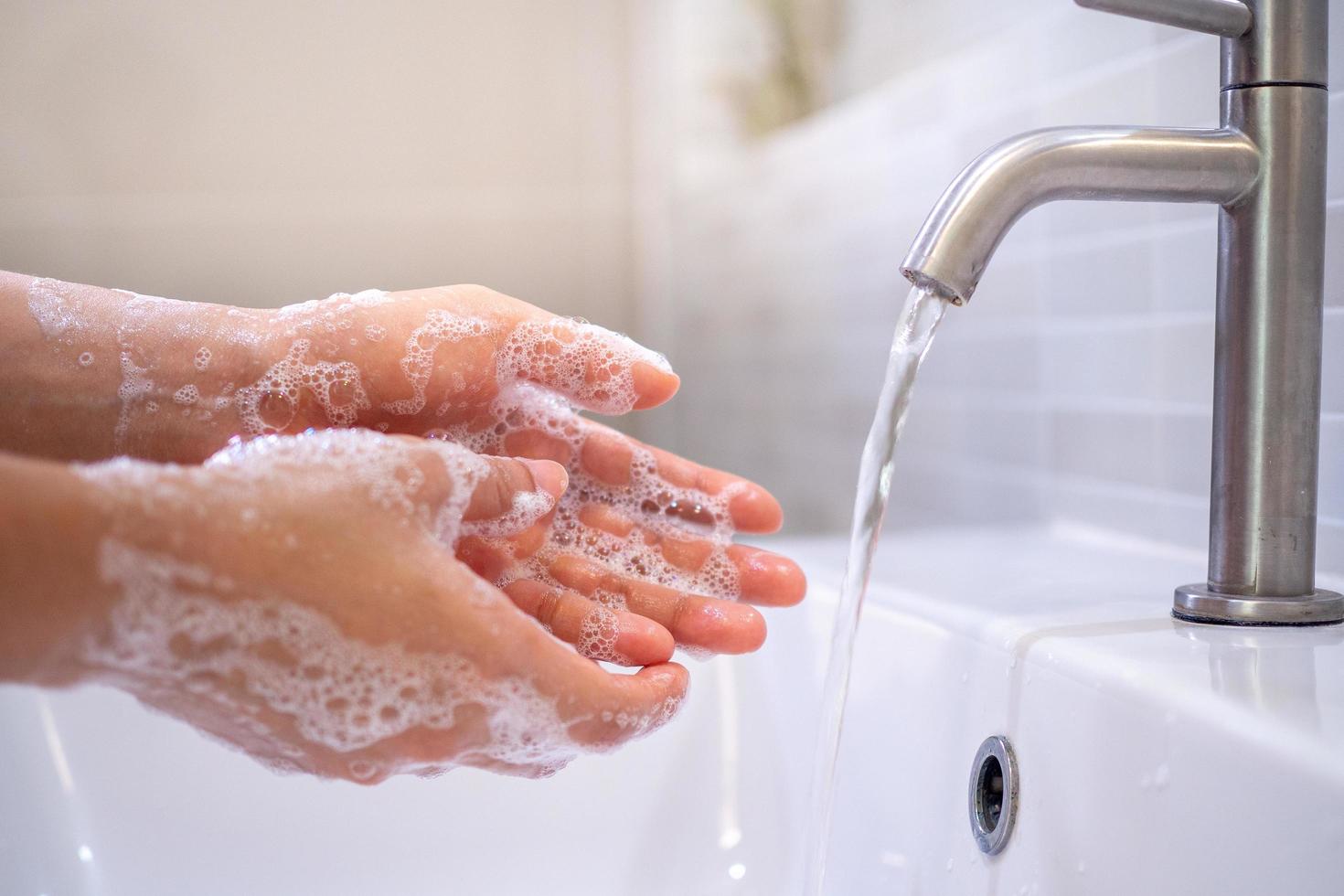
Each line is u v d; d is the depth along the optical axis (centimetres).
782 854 75
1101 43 83
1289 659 57
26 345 73
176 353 73
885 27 113
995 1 93
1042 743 59
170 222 165
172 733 75
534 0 176
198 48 163
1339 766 48
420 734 56
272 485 54
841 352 126
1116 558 79
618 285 184
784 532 143
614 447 75
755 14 142
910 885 66
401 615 54
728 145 153
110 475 53
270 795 75
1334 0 69
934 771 65
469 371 72
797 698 77
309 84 168
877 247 116
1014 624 63
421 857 75
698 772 79
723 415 163
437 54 173
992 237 57
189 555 52
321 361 72
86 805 73
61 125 160
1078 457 87
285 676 54
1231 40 61
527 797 76
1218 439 62
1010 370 93
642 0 173
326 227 171
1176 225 78
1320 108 60
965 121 97
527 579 70
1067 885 57
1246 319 61
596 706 58
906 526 110
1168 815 53
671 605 69
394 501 55
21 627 51
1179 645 59
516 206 179
